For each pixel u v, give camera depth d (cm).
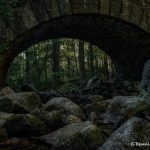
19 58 2069
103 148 388
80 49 2325
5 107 603
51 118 578
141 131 382
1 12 809
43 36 1184
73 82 1980
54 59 2228
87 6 942
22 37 895
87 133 462
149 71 545
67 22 1081
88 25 1160
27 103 634
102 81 1364
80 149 459
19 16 879
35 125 532
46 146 506
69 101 690
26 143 509
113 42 1310
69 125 513
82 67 2297
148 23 1012
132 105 567
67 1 925
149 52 1184
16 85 1623
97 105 787
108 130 562
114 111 625
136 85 1232
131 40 1180
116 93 1205
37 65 2520
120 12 980
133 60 1322
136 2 995
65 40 3192
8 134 512
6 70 968
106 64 2741
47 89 2034
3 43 864
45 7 905
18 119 517
